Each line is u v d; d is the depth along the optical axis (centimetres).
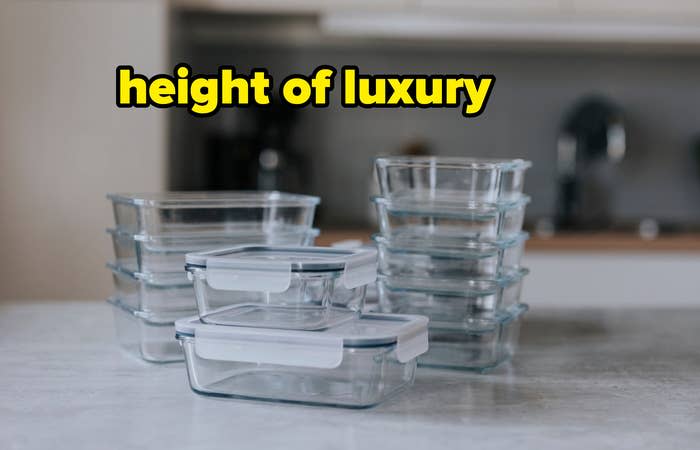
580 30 288
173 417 89
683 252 275
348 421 88
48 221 262
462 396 99
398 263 112
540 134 336
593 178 337
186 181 304
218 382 96
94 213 263
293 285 94
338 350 90
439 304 111
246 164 316
